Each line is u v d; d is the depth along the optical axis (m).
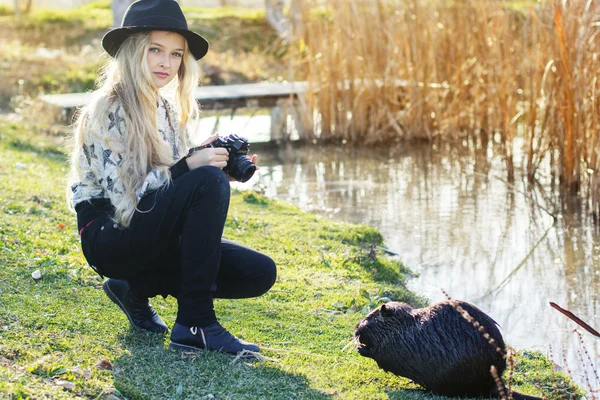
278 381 3.21
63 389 2.97
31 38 17.02
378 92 10.76
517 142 10.35
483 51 10.50
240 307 4.28
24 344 3.36
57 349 3.37
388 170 9.19
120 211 3.14
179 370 3.21
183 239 3.19
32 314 3.72
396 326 3.24
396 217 7.11
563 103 7.91
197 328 3.34
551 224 6.90
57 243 4.95
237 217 6.29
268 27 18.16
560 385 3.65
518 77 9.91
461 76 10.70
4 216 5.44
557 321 4.74
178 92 3.56
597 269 5.73
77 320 3.73
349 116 11.05
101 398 2.94
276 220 6.37
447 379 3.14
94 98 3.25
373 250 5.47
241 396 3.04
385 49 10.77
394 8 10.83
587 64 7.53
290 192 8.11
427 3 10.60
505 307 4.98
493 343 3.01
